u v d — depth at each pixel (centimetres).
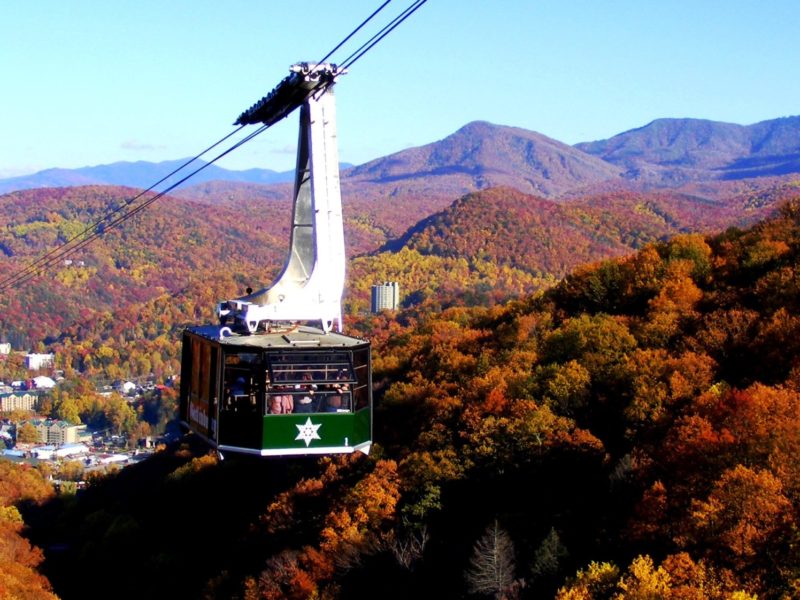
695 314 8062
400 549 5959
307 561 6272
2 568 8150
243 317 2836
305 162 2897
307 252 2939
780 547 4469
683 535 4722
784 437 5116
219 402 2675
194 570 7994
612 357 7694
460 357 9144
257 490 8862
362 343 2723
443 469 6662
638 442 6166
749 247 9019
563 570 4997
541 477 6288
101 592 8456
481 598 5056
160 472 11812
